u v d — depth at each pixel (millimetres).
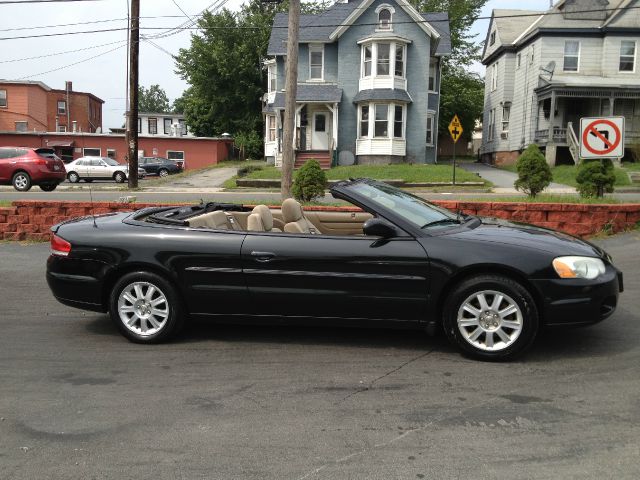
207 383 4434
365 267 4875
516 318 4656
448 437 3520
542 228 5449
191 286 5191
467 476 3096
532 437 3494
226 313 5230
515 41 34969
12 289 7441
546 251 4695
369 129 29984
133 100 22234
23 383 4477
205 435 3609
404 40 29578
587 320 4641
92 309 5469
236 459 3318
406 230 4914
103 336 5625
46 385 4434
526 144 33250
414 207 5371
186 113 51656
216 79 45938
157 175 36906
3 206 11062
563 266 4605
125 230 5402
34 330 5832
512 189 21172
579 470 3125
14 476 3184
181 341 5441
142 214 5836
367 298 4902
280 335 5562
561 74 31203
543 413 3809
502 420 3723
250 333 5645
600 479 3037
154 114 58969
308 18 31953
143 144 41562
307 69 31703
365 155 30312
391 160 30031
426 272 4781
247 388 4324
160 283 5250
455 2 46094
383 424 3711
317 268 4945
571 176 24172
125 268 5312
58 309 6582
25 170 21609
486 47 40062
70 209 10430
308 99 30062
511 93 35844
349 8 32250
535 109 32375
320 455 3346
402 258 4812
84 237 5418
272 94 35781
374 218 5000
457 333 4777
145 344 5359
